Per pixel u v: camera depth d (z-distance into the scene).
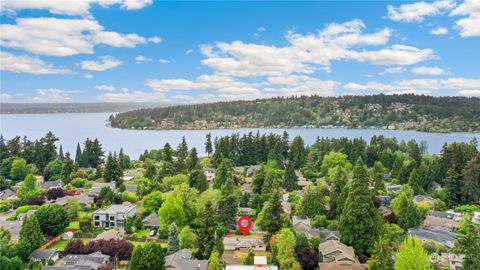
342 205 104.50
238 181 157.38
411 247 68.44
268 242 91.00
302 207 110.44
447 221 108.25
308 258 78.88
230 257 87.12
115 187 152.38
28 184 139.00
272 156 190.25
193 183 152.00
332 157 173.75
